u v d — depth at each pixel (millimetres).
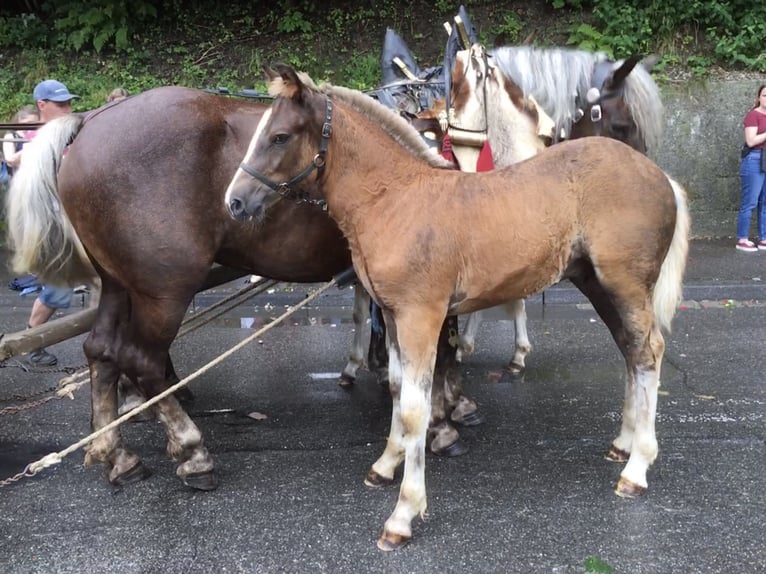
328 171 2912
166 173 3217
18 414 4516
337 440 4094
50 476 3645
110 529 3117
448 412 4238
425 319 2865
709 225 9320
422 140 3111
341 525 3133
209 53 10453
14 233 3502
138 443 4066
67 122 3457
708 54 10117
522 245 2945
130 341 3406
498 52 4191
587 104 4160
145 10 10539
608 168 3049
